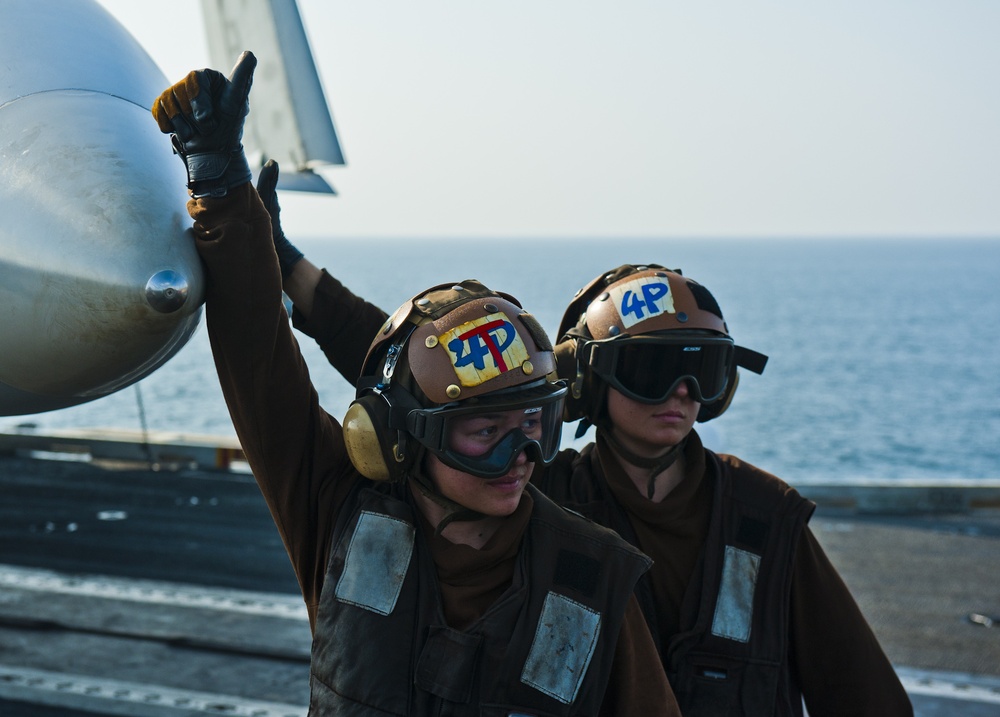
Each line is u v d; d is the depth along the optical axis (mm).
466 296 1966
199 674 5461
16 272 1714
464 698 1872
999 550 8164
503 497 1906
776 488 2547
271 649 5816
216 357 1996
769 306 106312
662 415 2465
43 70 1847
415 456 1960
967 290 143625
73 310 1701
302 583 2160
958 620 6523
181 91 1757
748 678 2410
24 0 1923
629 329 2459
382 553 1958
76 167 1750
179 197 1836
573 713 1902
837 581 2523
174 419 29875
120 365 1785
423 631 1919
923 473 28500
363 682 1891
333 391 36094
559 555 1980
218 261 1828
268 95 5684
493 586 1956
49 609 6453
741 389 45438
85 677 5387
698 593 2449
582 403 2553
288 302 2771
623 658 1980
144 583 7055
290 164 5742
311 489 2098
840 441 33250
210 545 8109
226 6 5680
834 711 2514
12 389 1842
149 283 1705
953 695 5320
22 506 9305
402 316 1966
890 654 5910
